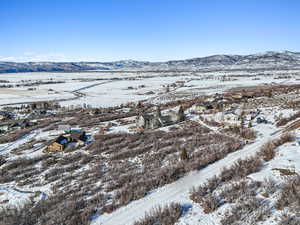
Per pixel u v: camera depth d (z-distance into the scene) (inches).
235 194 510.6
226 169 689.6
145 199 593.6
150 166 888.3
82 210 586.9
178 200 559.2
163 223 461.4
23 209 655.1
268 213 420.2
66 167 1022.4
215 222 438.6
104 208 571.2
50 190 796.6
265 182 534.9
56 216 564.7
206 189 575.8
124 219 516.1
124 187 687.7
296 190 457.4
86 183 796.6
